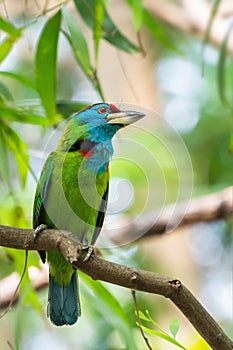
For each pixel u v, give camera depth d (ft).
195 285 52.21
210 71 57.36
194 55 57.77
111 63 53.57
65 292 31.01
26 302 34.81
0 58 34.45
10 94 33.88
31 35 39.04
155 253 51.13
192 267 52.60
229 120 55.36
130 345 32.55
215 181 54.54
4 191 38.78
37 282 40.11
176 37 57.52
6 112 33.78
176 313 46.68
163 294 24.17
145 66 55.62
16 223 35.96
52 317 30.91
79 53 32.96
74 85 57.41
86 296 33.94
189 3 54.44
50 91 32.99
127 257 46.29
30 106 34.06
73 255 24.95
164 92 57.52
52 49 33.06
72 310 30.91
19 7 47.34
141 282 24.22
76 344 45.29
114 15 55.21
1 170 34.60
